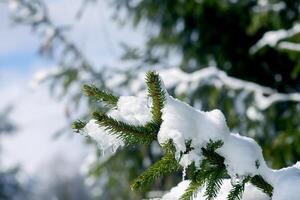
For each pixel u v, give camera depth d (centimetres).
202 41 636
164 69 624
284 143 438
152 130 122
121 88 585
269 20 543
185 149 114
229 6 588
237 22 620
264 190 128
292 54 474
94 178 609
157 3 621
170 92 528
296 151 461
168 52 650
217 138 121
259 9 536
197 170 121
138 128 121
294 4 530
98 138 122
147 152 578
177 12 628
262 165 126
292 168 129
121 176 591
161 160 120
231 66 637
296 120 497
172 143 116
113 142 122
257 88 521
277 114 525
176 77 531
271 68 627
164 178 578
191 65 647
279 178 126
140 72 600
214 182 121
